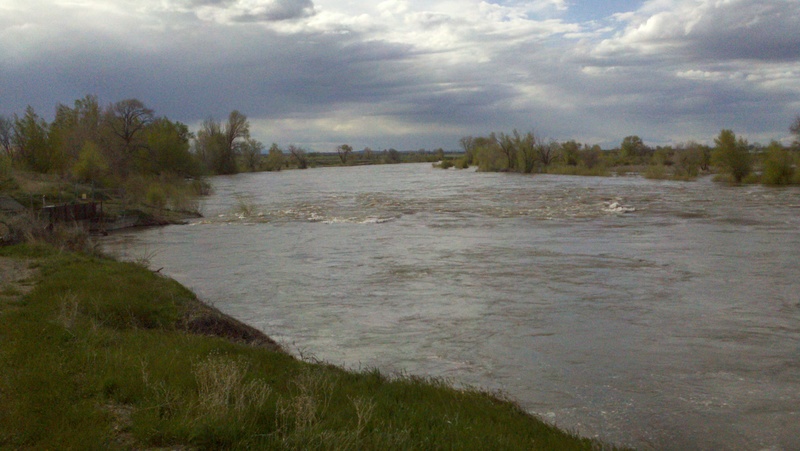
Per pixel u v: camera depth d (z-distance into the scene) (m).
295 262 23.94
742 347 12.86
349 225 35.84
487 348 12.98
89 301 12.65
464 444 6.37
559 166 96.75
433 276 20.77
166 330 12.55
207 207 48.88
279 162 143.38
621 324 14.72
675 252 24.66
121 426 6.13
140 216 37.38
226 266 23.20
